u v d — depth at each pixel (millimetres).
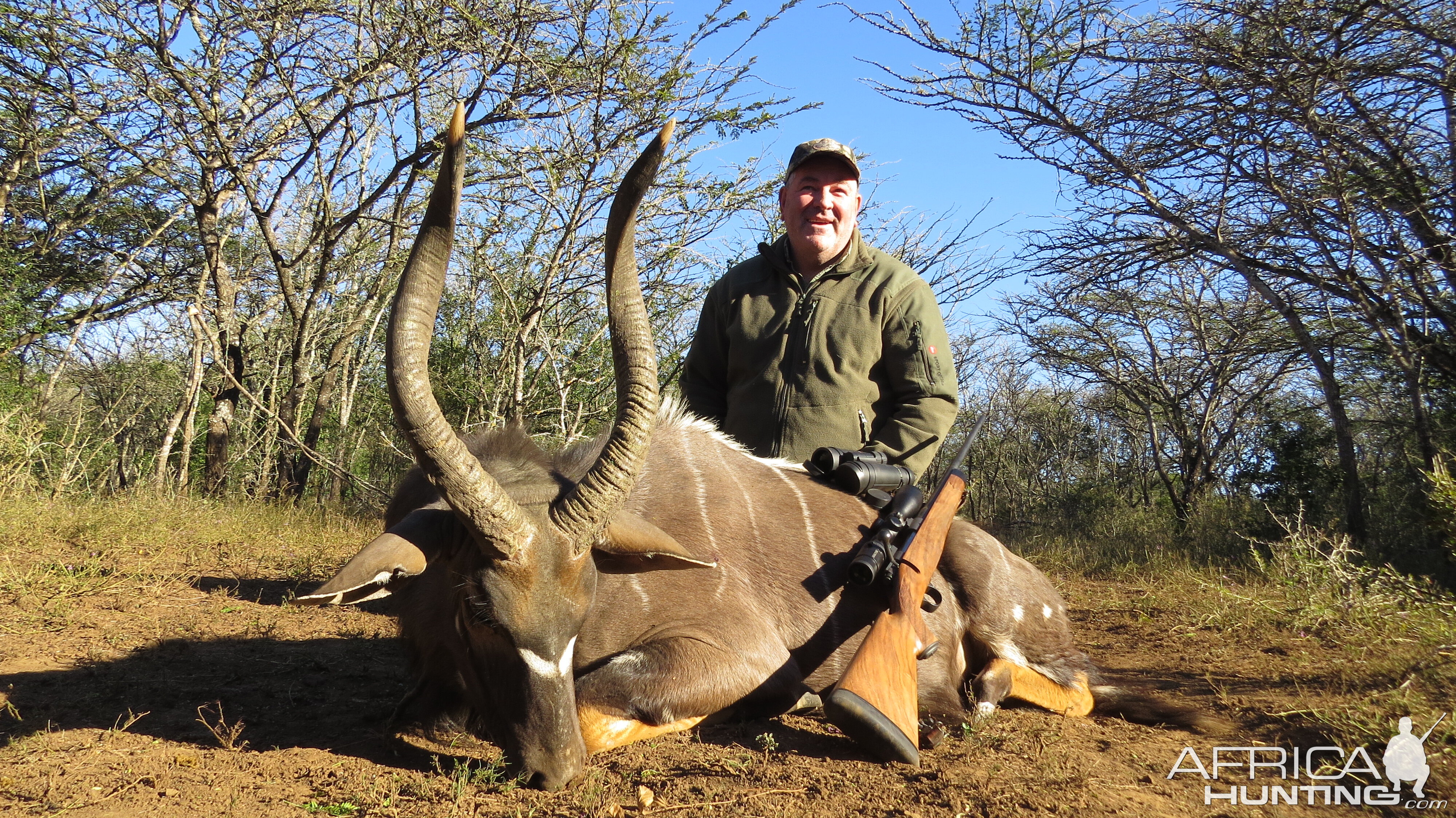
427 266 2906
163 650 4797
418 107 11258
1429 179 9625
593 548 3193
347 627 5570
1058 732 3961
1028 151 11719
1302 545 7574
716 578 3971
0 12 11023
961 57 11586
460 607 3139
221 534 8016
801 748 3588
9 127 12148
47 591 5668
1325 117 9969
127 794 2994
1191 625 6242
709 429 4496
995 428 24531
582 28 10297
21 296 13438
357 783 3109
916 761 3377
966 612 4402
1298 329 10742
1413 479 10375
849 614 4223
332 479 15008
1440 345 10078
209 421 14547
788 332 4809
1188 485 16812
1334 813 3070
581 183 9930
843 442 4695
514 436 3746
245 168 12406
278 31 11477
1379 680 4332
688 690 3570
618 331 3129
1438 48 9531
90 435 11883
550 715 3027
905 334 4707
